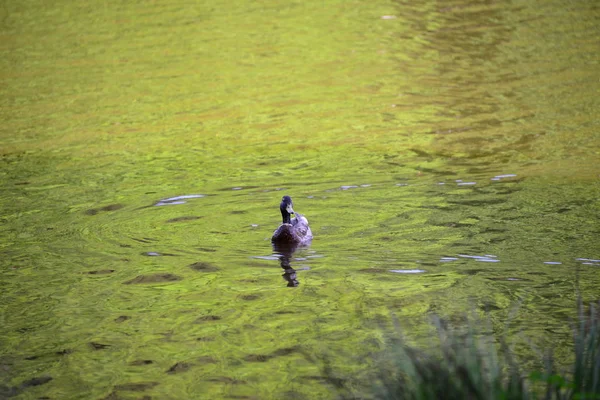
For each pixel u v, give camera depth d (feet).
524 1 139.54
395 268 44.88
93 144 79.46
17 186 65.57
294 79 102.73
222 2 145.18
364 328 37.17
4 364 35.04
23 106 94.68
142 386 32.48
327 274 44.50
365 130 81.41
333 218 54.24
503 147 72.64
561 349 33.73
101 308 41.14
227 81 102.58
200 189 62.75
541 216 52.49
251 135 81.25
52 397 31.91
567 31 119.03
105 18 135.64
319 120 85.87
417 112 87.25
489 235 49.34
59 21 134.62
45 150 77.71
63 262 47.98
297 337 36.58
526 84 95.76
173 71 107.34
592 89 92.17
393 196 58.75
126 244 50.75
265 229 52.60
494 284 41.93
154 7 143.02
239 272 45.32
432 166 67.36
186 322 38.93
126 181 66.13
